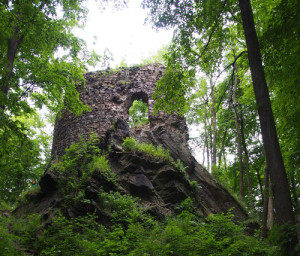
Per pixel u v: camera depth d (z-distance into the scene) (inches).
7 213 416.5
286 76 307.0
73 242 293.6
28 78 452.8
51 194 430.6
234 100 636.7
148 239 279.4
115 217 362.3
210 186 499.5
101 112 563.8
